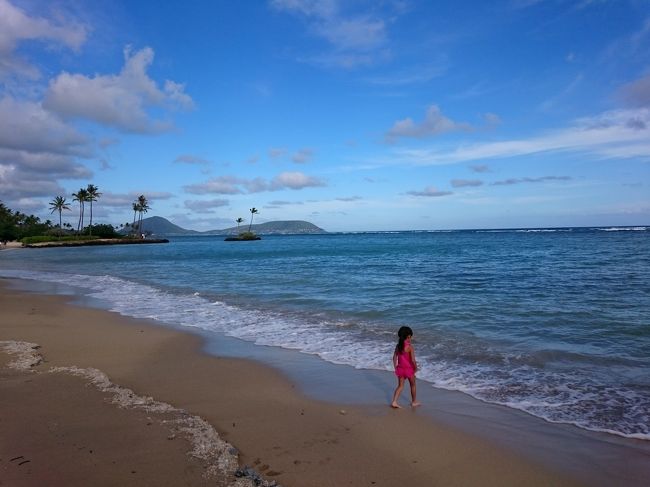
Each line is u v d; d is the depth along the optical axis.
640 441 5.46
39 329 12.49
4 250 90.69
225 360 9.32
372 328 12.08
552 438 5.59
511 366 8.53
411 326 12.12
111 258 54.44
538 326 11.70
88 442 5.16
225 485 4.28
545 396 6.99
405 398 7.07
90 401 6.54
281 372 8.47
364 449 5.30
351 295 17.81
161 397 7.10
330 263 36.62
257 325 12.89
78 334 11.84
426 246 65.81
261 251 66.69
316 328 12.29
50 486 4.20
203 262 43.38
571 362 8.66
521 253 42.84
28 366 8.45
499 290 18.17
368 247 68.88
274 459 5.02
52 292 21.45
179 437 5.31
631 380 7.61
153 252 70.62
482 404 6.74
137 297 19.31
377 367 8.73
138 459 4.76
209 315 14.66
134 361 9.24
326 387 7.61
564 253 40.78
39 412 6.09
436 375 8.16
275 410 6.55
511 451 5.26
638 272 23.59
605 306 14.11
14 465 4.61
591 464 4.95
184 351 10.08
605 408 6.46
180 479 4.36
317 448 5.32
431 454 5.19
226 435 5.66
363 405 6.77
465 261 34.56
